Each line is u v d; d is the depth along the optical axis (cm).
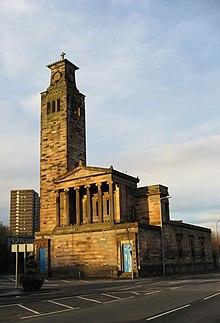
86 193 6228
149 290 3052
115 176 6084
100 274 5609
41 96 7462
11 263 8400
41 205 6881
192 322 1502
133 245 5353
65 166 6769
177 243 6656
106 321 1598
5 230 11262
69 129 6994
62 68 7362
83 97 7575
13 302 2458
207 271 7156
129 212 6388
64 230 6197
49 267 6228
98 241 5772
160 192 6425
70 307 2125
